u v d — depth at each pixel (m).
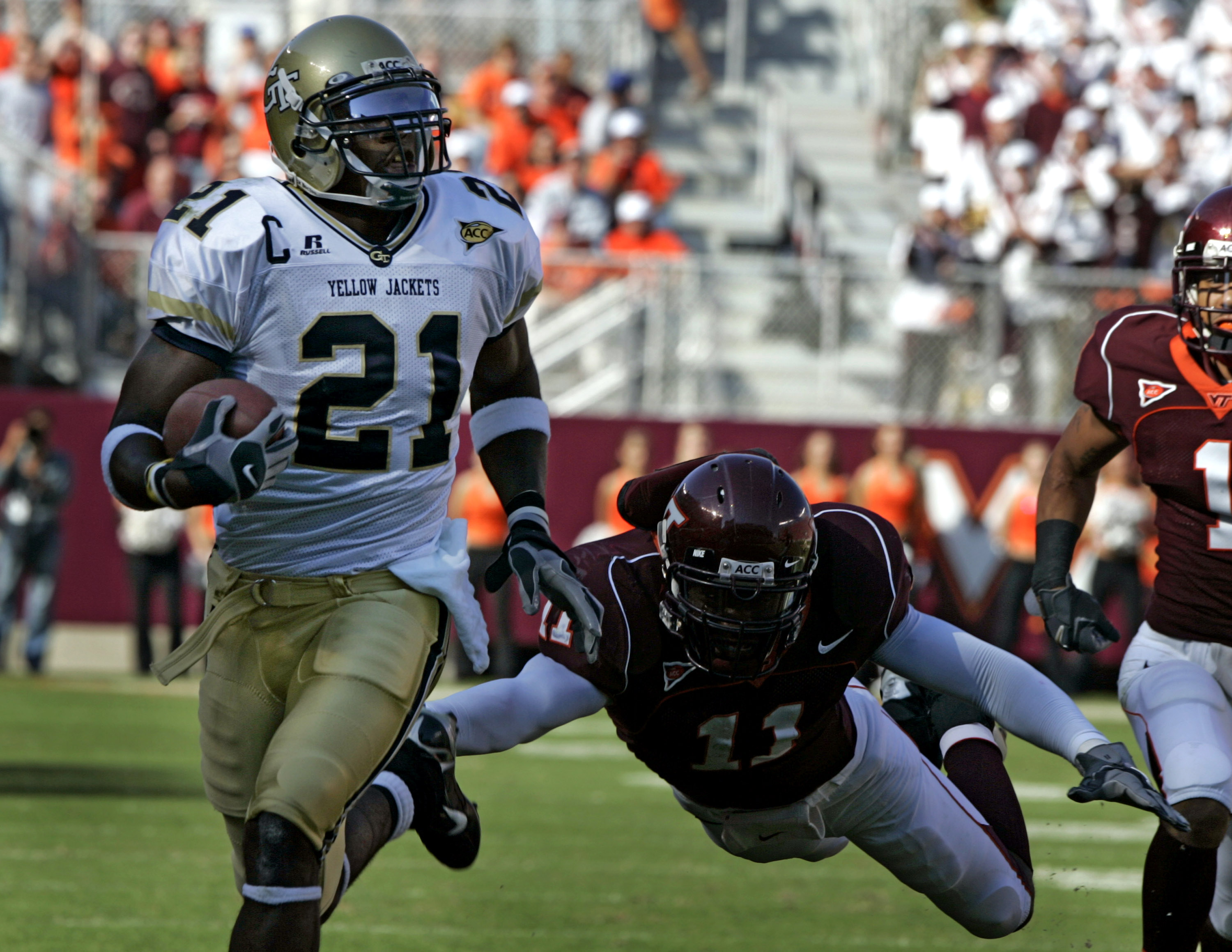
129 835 19.62
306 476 9.80
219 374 9.71
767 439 37.88
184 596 38.78
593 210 41.22
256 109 42.88
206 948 14.27
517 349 10.93
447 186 10.31
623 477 37.34
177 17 43.66
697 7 52.12
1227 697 12.33
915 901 17.42
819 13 52.78
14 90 41.41
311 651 10.01
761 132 49.88
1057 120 42.12
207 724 10.24
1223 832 11.48
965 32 41.88
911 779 11.44
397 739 9.88
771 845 11.82
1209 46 44.84
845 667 10.89
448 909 16.42
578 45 46.22
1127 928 16.19
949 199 40.09
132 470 9.15
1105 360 12.47
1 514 36.78
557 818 22.17
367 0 44.81
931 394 38.31
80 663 38.72
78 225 38.84
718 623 10.13
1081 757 10.63
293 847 9.24
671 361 38.38
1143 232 40.84
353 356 9.70
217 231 9.54
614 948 14.86
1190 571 12.23
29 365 38.47
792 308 38.62
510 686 10.65
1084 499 12.84
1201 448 12.00
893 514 35.88
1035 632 37.44
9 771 24.02
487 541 35.47
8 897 16.16
